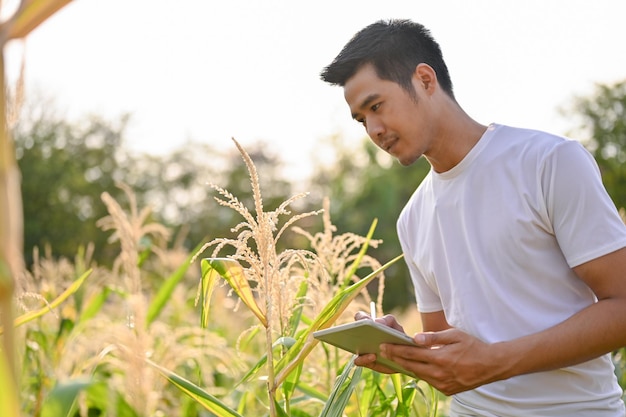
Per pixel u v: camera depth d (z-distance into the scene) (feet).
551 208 8.07
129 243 14.60
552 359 7.66
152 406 10.77
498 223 8.40
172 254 23.38
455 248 8.91
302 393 11.92
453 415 9.29
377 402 11.26
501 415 8.53
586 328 7.62
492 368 7.66
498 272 8.48
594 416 8.21
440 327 10.09
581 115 105.60
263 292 8.16
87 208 98.84
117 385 12.06
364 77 8.61
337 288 10.68
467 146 8.81
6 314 3.80
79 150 104.01
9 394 3.81
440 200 9.07
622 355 14.90
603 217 7.79
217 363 15.07
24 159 93.09
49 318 15.25
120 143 108.06
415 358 7.73
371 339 7.80
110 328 10.41
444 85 8.95
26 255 88.58
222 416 8.35
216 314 20.63
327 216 10.62
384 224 98.53
